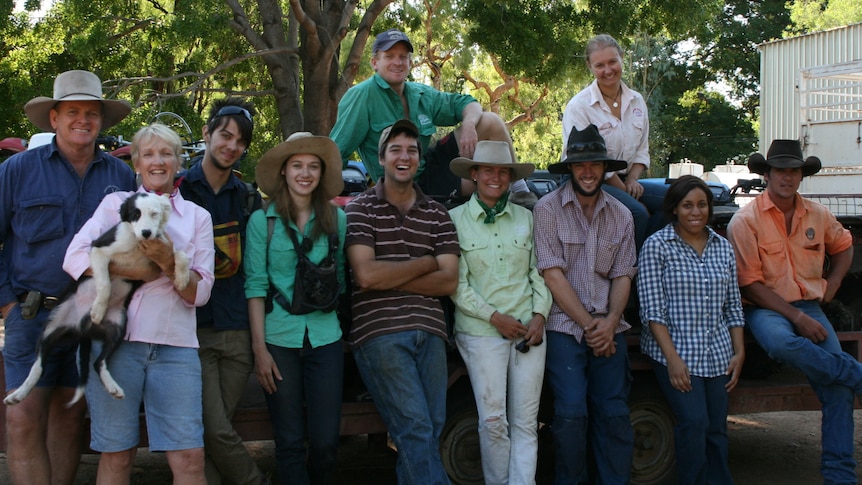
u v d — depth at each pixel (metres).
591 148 4.54
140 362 3.62
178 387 3.66
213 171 4.13
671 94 38.47
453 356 4.75
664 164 35.03
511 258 4.46
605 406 4.46
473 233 4.49
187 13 13.48
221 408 4.02
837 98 10.75
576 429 4.38
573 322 4.51
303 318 4.09
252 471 4.14
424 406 4.06
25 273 3.84
